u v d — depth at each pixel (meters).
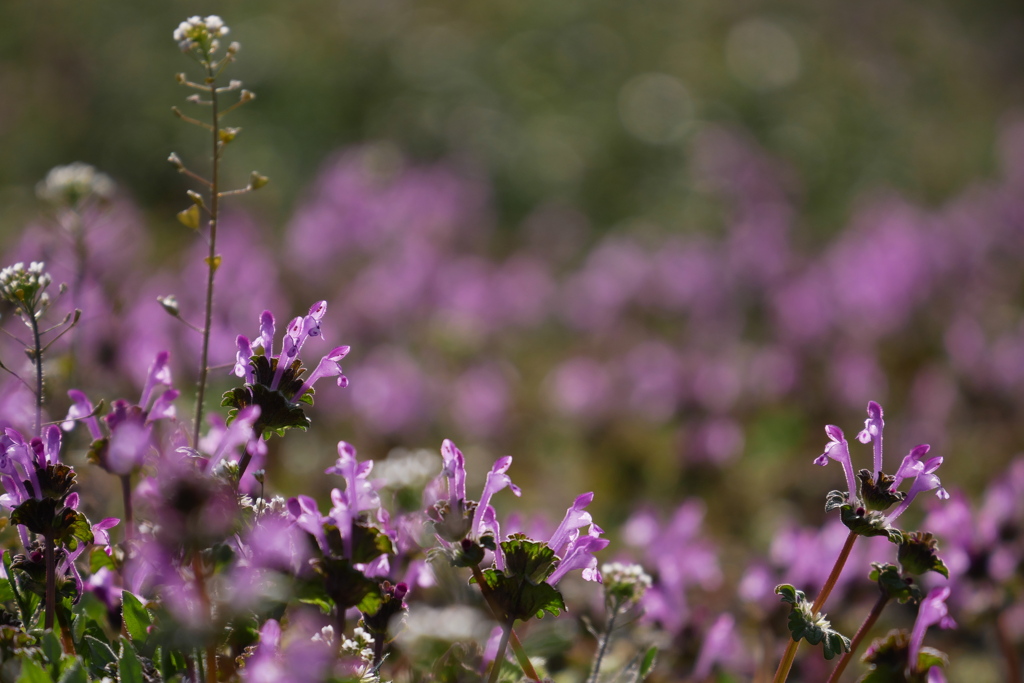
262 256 8.63
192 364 5.71
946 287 11.66
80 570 2.96
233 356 5.83
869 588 4.21
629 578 3.02
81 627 2.66
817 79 22.59
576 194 17.22
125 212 9.55
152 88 16.78
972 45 27.56
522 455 7.79
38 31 17.86
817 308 9.98
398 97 18.41
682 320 11.24
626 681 3.00
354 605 2.25
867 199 16.69
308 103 17.41
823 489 7.16
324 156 16.25
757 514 6.85
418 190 12.02
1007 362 8.86
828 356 9.87
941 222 13.12
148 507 2.12
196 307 6.79
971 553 3.79
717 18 25.22
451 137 17.53
